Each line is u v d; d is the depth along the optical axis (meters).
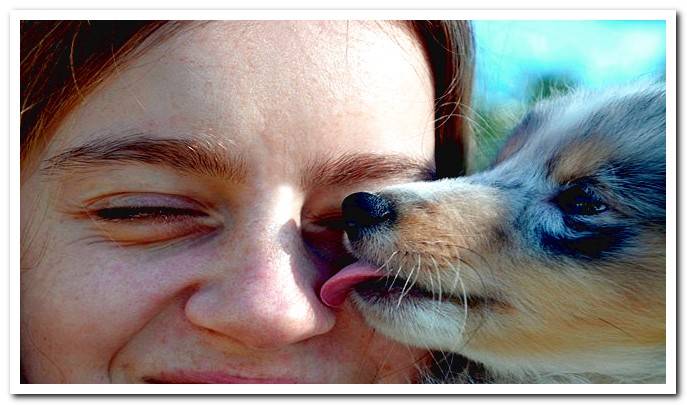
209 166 0.33
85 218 0.34
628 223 0.38
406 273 0.36
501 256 0.37
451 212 0.37
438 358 0.38
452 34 0.40
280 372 0.34
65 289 0.34
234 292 0.33
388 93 0.36
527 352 0.38
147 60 0.33
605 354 0.38
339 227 0.36
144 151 0.33
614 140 0.39
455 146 0.42
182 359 0.34
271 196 0.33
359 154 0.35
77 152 0.34
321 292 0.34
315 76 0.34
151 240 0.34
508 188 0.39
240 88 0.33
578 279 0.38
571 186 0.39
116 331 0.34
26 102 0.34
